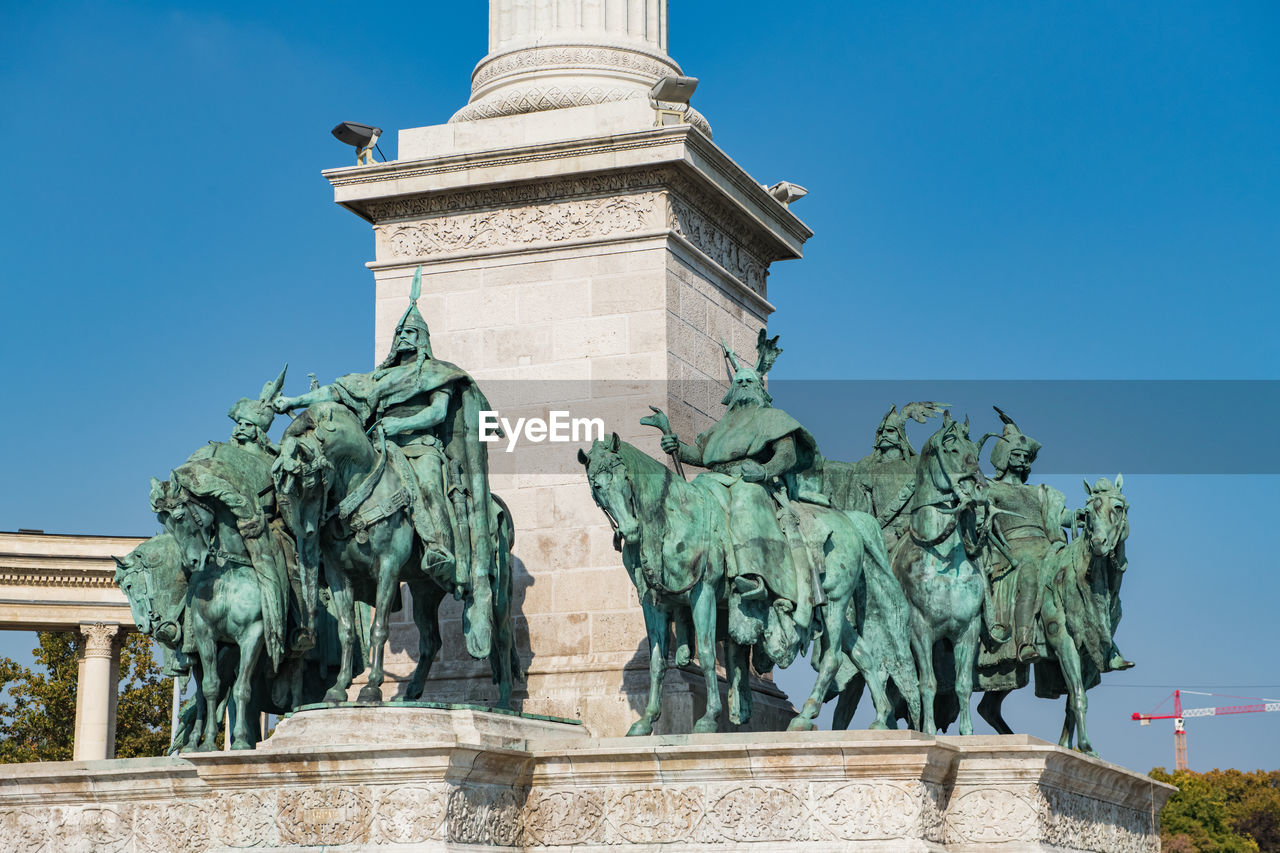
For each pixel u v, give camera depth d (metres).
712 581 20.08
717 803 18.88
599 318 24.80
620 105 25.34
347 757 18.38
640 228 24.78
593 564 24.03
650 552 19.80
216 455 20.47
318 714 19.22
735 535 20.22
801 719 20.28
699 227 25.80
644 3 27.34
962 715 21.67
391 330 25.78
